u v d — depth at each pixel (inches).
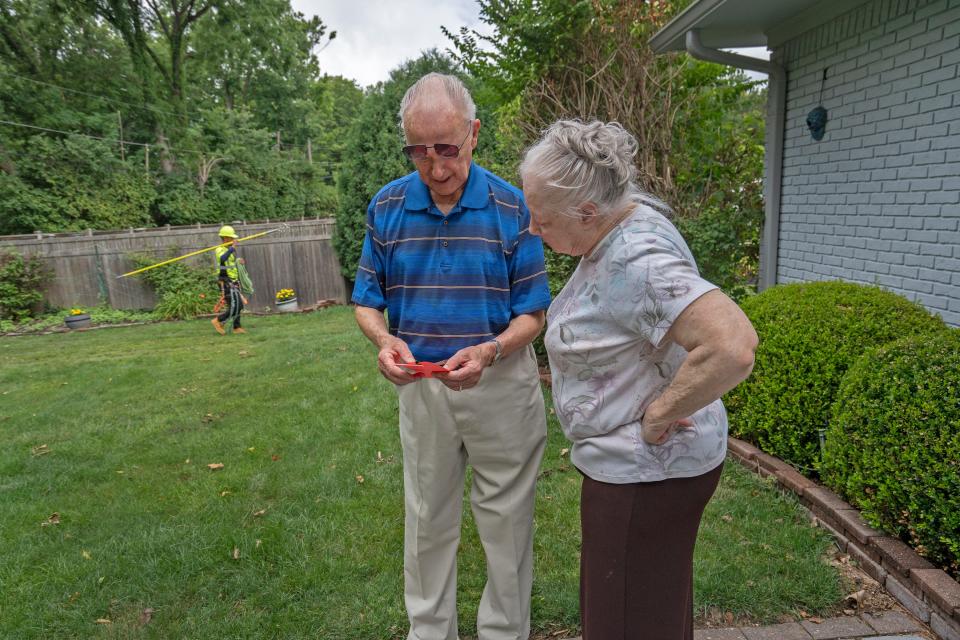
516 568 71.7
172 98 903.7
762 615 79.6
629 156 48.3
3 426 177.9
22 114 726.5
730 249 188.2
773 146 183.6
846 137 153.5
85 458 148.7
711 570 87.7
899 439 84.4
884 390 89.0
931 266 128.8
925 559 81.7
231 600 88.5
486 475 70.1
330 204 1084.5
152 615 86.1
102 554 101.7
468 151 61.9
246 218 909.2
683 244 48.5
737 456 125.3
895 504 85.4
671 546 50.9
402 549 100.5
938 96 124.1
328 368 232.1
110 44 836.0
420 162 59.9
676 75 204.4
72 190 704.4
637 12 197.3
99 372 245.4
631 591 50.6
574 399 51.9
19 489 130.1
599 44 199.2
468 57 232.7
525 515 71.4
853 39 148.9
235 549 100.3
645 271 44.6
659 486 49.3
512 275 67.6
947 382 81.9
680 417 45.3
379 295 71.2
